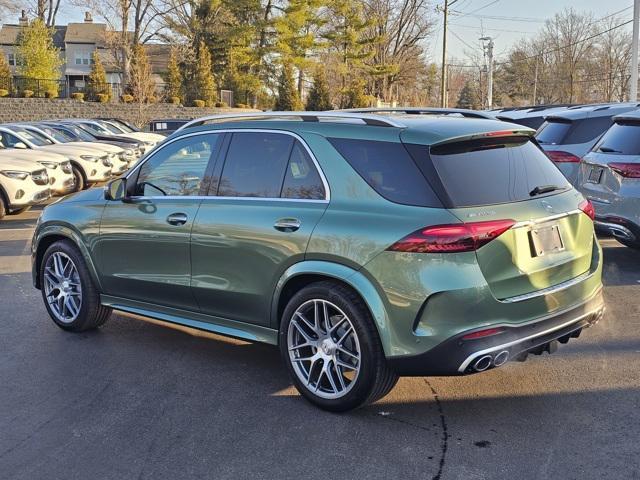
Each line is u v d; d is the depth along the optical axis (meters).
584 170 8.25
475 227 3.74
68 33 67.25
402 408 4.32
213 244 4.71
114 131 23.62
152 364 5.18
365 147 4.18
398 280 3.81
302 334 4.34
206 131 5.03
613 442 3.82
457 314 3.71
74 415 4.27
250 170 4.69
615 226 7.66
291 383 4.79
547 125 10.18
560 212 4.22
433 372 3.82
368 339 3.99
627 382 4.70
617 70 74.12
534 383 4.70
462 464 3.60
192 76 47.78
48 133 17.98
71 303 5.94
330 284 4.14
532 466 3.57
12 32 64.88
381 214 3.95
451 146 4.09
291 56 49.56
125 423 4.15
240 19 51.75
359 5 52.88
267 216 4.44
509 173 4.23
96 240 5.57
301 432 4.00
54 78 47.53
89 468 3.62
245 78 50.12
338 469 3.57
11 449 3.84
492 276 3.78
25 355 5.39
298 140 4.46
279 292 4.41
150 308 5.37
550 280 4.12
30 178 12.70
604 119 9.62
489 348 3.75
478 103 94.38
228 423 4.13
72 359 5.30
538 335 3.97
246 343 5.70
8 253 9.66
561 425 4.05
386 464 3.61
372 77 58.56
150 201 5.22
